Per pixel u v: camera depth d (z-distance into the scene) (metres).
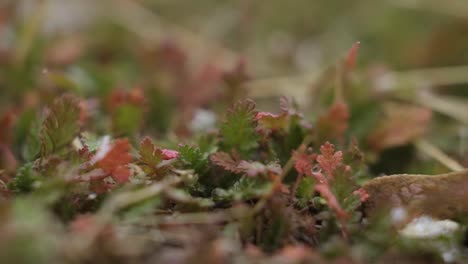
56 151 0.22
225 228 0.21
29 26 0.35
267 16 0.53
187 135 0.30
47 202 0.20
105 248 0.19
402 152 0.30
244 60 0.32
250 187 0.22
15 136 0.28
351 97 0.31
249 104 0.24
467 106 0.35
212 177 0.23
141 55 0.40
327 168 0.22
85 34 0.45
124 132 0.27
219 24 0.51
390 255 0.21
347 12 0.54
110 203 0.20
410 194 0.23
